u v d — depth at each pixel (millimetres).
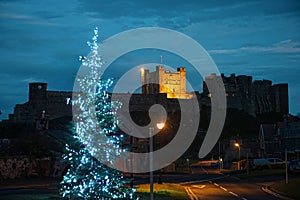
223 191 37094
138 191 31406
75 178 18984
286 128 82750
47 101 124562
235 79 175875
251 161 68375
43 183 38656
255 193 35406
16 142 50500
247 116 162000
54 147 48125
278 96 186500
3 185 36688
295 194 32250
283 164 64750
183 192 33812
